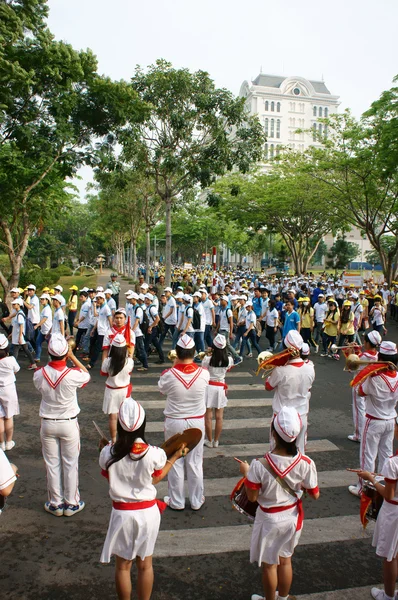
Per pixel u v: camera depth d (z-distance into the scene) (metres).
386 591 3.99
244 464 3.78
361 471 4.16
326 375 12.23
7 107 13.72
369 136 23.77
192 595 4.10
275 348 15.33
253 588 4.21
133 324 11.98
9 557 4.53
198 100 18.41
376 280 31.19
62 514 5.29
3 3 14.05
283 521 3.58
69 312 15.20
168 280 20.83
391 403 5.71
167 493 5.87
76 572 4.34
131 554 3.49
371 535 5.11
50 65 14.71
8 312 15.36
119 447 3.41
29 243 58.50
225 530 5.09
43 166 16.20
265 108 106.31
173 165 18.34
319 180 28.23
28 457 6.71
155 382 10.85
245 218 34.69
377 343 6.54
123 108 16.78
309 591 4.21
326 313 14.52
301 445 5.92
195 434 3.88
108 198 34.16
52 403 5.08
